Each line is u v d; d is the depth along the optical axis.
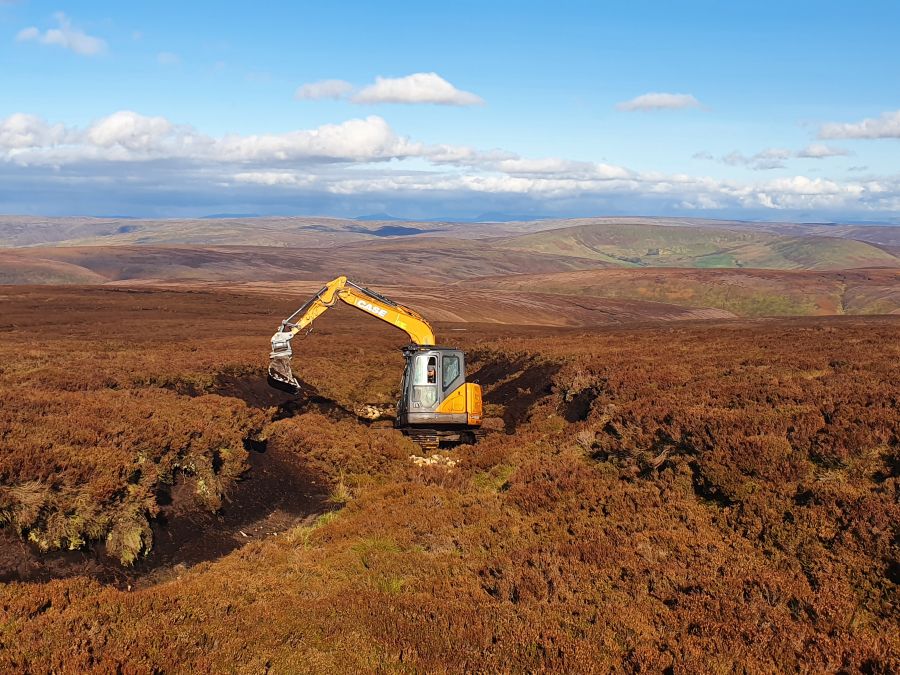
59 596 9.77
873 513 11.37
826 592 9.95
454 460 21.12
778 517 12.30
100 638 8.56
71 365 29.62
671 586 10.60
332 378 36.31
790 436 15.09
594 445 18.78
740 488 13.47
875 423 14.77
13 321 71.19
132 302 103.25
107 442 14.70
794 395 18.52
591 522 13.49
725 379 23.22
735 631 9.02
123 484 12.95
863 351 28.25
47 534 11.40
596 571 11.19
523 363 36.34
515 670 8.37
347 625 9.53
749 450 14.42
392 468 19.75
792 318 79.56
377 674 8.31
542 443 20.92
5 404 16.97
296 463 19.05
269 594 10.70
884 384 19.17
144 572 12.14
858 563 10.55
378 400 32.84
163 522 13.62
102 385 24.48
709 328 58.00
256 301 115.00
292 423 22.12
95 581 10.72
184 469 15.41
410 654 8.66
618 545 12.19
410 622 9.53
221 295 121.62
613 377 25.03
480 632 9.19
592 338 48.69
